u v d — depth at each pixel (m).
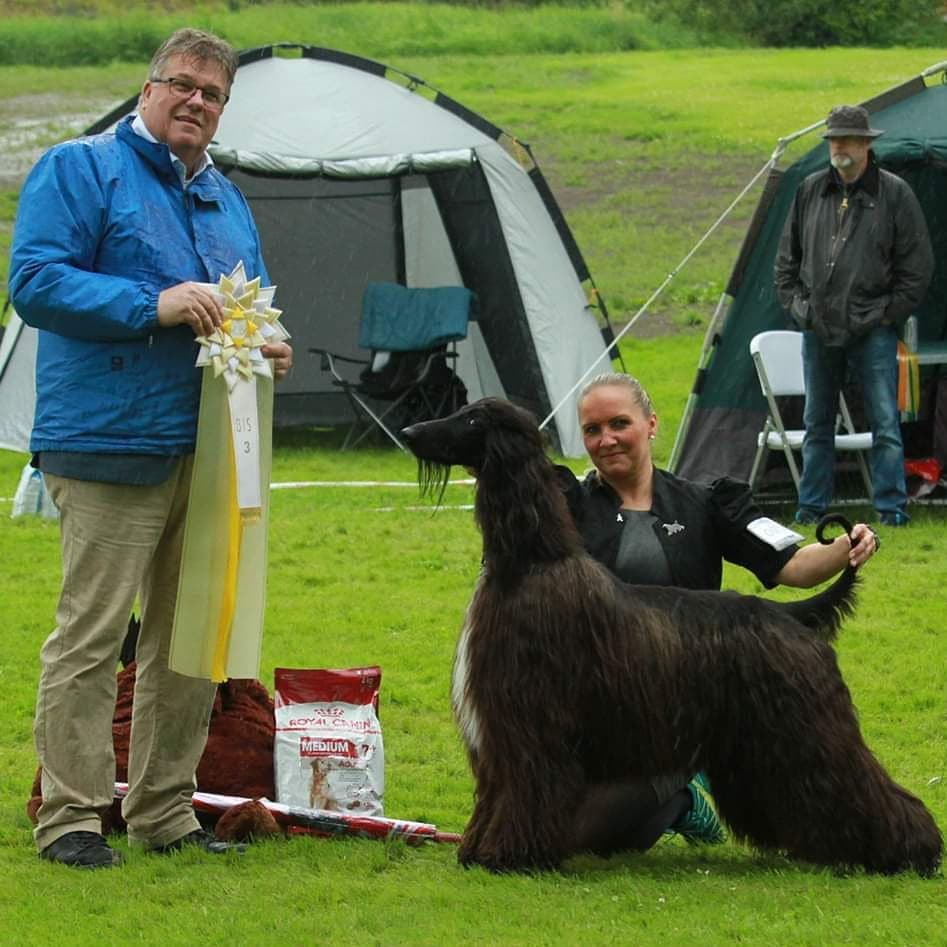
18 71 39.84
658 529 5.99
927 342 13.80
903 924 4.99
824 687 5.54
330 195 17.58
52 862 5.72
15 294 5.60
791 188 12.66
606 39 46.53
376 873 5.69
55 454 5.70
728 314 12.91
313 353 17.67
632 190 28.34
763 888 5.40
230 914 5.18
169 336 5.71
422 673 8.81
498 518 5.45
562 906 5.17
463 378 17.25
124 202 5.69
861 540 5.82
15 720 7.99
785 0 48.09
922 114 12.71
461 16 47.62
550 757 5.44
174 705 5.93
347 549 11.74
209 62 5.76
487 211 16.31
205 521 5.76
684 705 5.48
